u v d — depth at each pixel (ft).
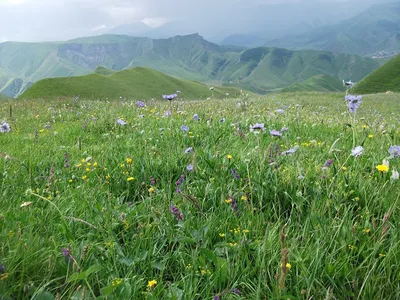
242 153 17.34
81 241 10.14
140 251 10.19
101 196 13.98
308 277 8.92
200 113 32.63
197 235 10.78
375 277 8.97
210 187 13.55
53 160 18.25
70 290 8.54
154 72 451.53
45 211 12.06
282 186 13.39
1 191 13.46
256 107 45.39
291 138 22.50
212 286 8.88
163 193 13.15
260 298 8.64
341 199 12.22
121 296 8.33
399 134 22.95
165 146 20.39
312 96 169.37
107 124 28.84
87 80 337.31
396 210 11.65
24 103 63.00
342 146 19.31
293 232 11.09
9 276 8.48
